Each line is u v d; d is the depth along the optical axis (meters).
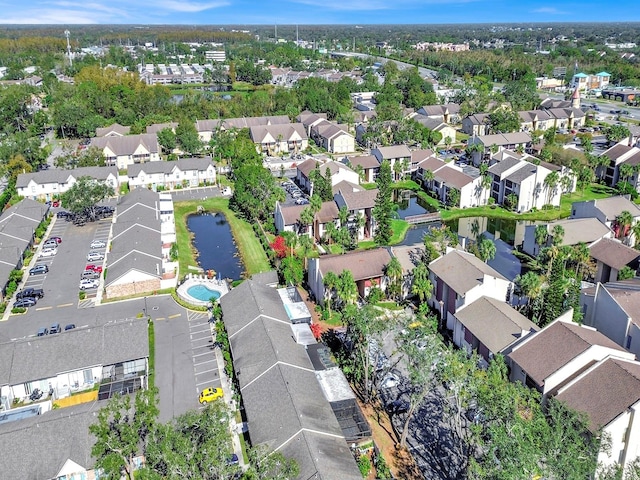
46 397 77.31
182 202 159.38
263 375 71.69
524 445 48.06
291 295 99.38
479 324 83.50
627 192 156.12
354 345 80.06
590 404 63.28
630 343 81.50
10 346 78.75
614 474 52.47
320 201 130.25
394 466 64.62
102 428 55.59
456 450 66.56
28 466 60.38
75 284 109.06
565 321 78.25
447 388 70.75
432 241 117.75
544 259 108.75
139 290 105.44
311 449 58.41
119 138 199.25
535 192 149.50
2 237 120.38
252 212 142.00
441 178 160.88
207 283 108.88
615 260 106.12
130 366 81.00
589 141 198.62
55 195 160.38
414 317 91.56
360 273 100.75
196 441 53.25
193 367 82.38
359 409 69.62
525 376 73.44
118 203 152.62
